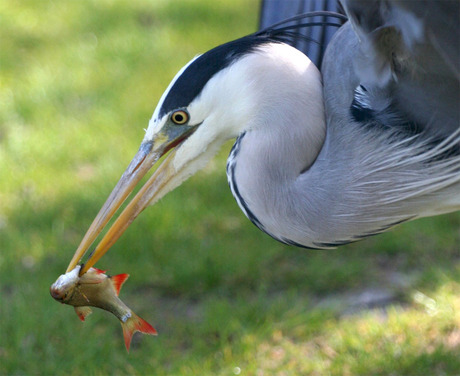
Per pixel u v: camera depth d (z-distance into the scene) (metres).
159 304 8.03
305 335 7.50
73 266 5.31
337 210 5.02
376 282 8.13
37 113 11.68
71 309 7.79
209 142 5.20
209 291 8.20
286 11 6.27
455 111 4.78
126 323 5.32
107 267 8.42
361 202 5.00
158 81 12.49
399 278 8.15
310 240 5.15
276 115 4.98
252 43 5.06
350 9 4.55
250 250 8.54
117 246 8.66
